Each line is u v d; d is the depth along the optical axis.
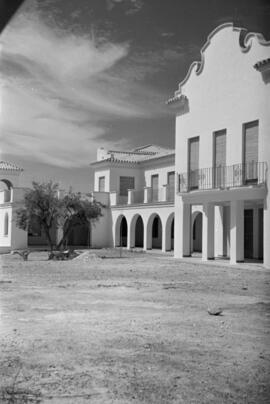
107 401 4.87
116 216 38.97
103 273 17.03
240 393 5.05
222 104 22.38
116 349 6.70
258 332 7.72
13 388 5.21
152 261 23.12
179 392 5.10
